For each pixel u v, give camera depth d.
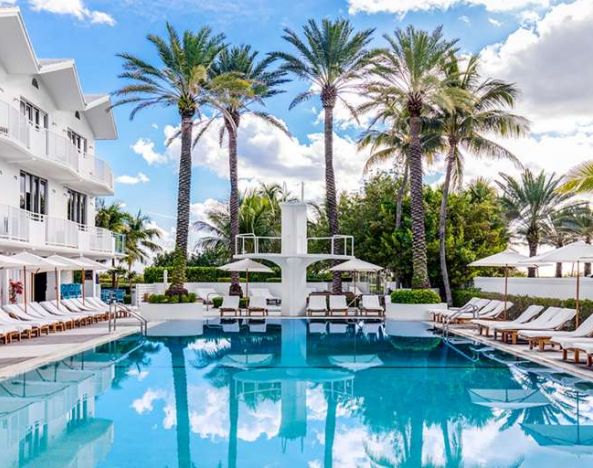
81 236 26.30
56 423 7.89
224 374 11.54
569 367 11.60
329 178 28.31
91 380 10.91
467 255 28.55
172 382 10.73
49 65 22.47
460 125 26.67
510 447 6.87
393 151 31.16
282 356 13.94
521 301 19.53
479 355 14.02
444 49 23.47
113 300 19.00
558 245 37.59
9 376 11.15
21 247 21.27
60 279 27.89
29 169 23.72
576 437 7.24
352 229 33.56
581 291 17.23
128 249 45.81
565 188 16.56
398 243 29.80
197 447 6.88
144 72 23.86
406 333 18.88
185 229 24.53
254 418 8.19
